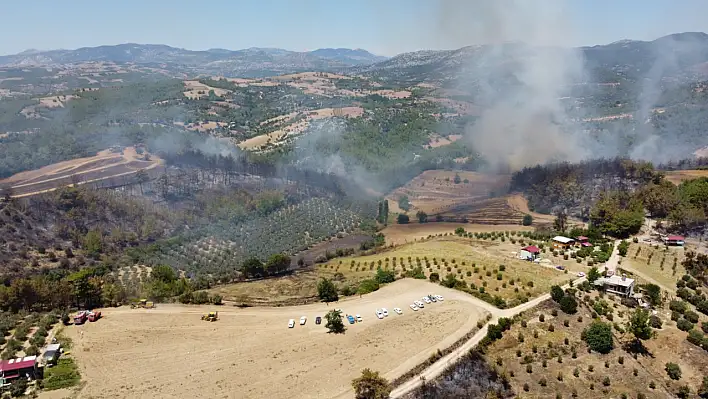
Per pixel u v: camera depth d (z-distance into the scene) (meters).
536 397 94.94
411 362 100.56
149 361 104.06
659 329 113.69
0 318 120.38
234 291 151.12
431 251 172.00
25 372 96.56
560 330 111.75
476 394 94.69
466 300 125.06
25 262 170.00
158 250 196.88
